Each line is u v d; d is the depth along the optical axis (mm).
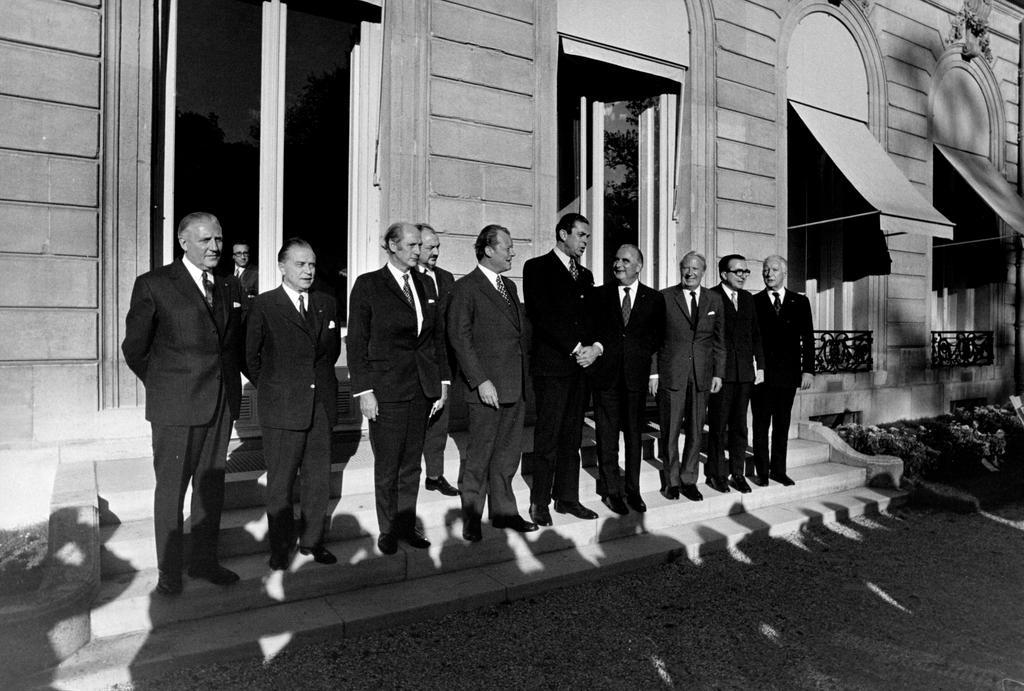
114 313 5258
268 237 6438
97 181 5172
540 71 7379
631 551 4965
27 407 4926
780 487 6320
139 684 3244
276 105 6480
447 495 5062
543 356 4996
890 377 10484
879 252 9852
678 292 5758
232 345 3932
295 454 4023
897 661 3648
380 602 4020
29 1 4902
